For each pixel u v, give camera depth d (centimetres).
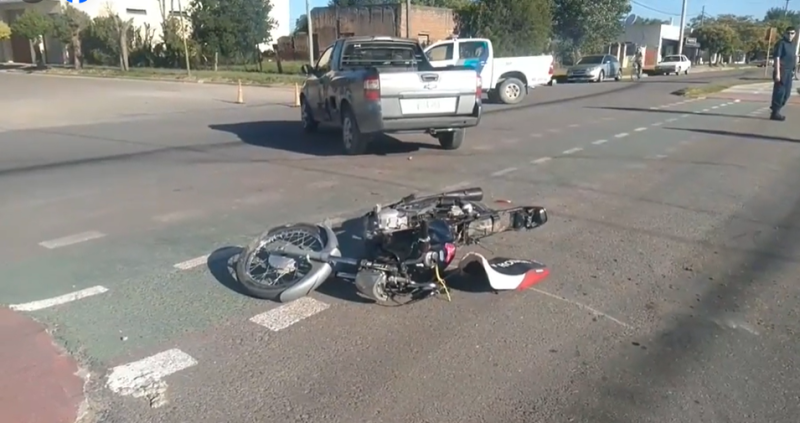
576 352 379
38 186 826
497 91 2142
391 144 1158
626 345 388
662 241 581
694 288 474
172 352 378
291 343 391
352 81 1005
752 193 764
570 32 4841
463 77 995
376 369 359
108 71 3816
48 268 517
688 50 8294
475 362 367
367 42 1159
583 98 2273
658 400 329
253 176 881
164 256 546
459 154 1046
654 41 6888
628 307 441
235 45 4003
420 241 457
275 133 1346
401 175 877
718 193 764
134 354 375
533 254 546
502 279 457
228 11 3944
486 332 404
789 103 1964
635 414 317
